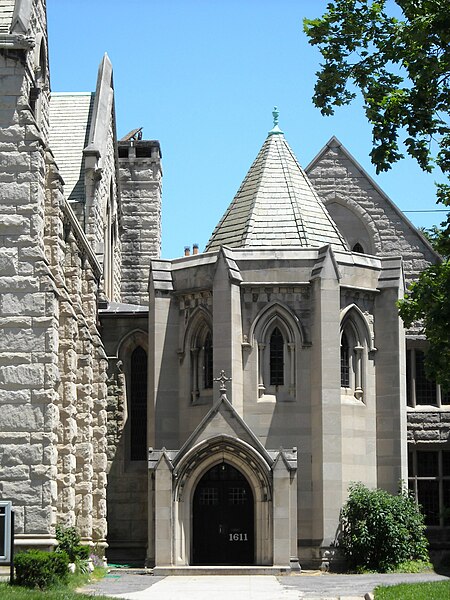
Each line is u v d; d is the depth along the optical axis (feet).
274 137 170.40
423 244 180.04
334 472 147.54
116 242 203.72
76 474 140.67
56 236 125.70
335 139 183.52
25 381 116.98
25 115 119.65
